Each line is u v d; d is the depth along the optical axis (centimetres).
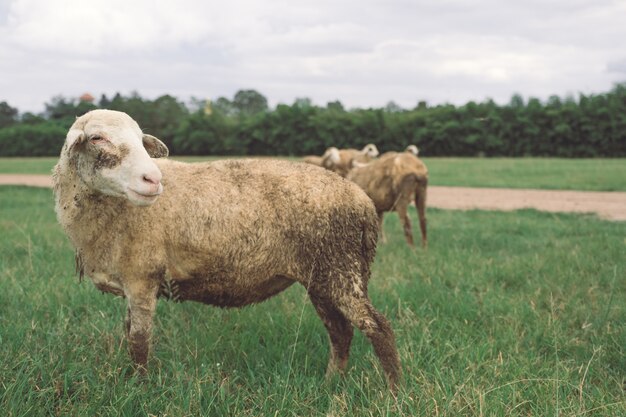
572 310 540
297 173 396
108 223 364
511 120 5825
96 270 378
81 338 438
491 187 2053
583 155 5616
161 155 381
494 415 321
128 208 363
